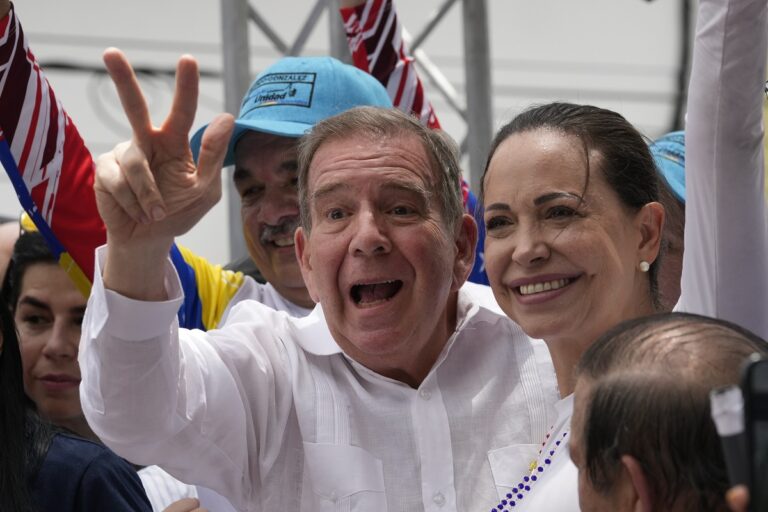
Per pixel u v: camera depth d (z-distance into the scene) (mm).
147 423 4191
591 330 4168
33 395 6184
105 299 3967
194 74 3680
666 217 5027
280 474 4699
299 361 4812
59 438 5062
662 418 2736
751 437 2197
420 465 4629
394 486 4609
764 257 4250
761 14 4156
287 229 6180
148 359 4074
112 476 5012
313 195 4617
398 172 4539
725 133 4195
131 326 3994
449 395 4758
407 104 7305
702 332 2865
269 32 9789
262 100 6281
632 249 4230
